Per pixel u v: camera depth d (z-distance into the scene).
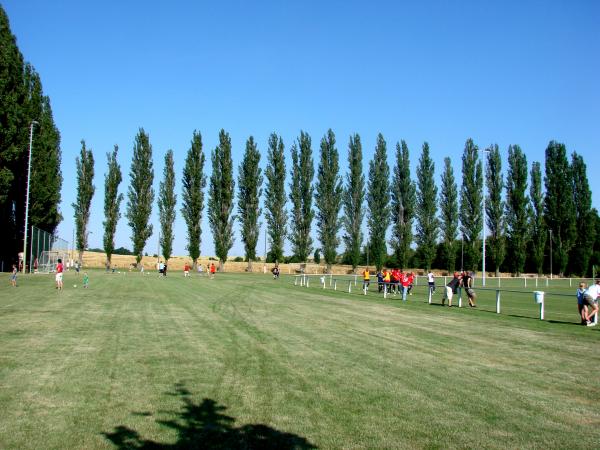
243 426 7.54
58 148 68.81
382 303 29.83
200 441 6.91
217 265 90.75
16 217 56.16
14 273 35.91
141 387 9.52
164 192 81.31
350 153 82.00
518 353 13.76
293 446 6.80
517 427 7.71
